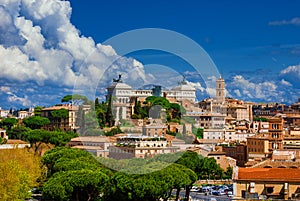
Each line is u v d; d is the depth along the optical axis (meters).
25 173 122.00
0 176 107.00
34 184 149.38
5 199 104.62
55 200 121.12
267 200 96.88
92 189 121.31
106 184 118.94
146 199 114.25
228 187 195.12
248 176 102.38
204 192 185.62
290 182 100.00
